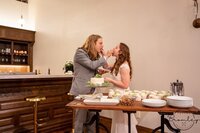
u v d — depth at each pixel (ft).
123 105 6.65
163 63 12.25
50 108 12.17
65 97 13.00
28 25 23.68
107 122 14.88
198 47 10.71
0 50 20.76
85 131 9.63
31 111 11.29
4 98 10.16
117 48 9.34
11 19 22.33
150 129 12.65
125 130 8.76
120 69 8.95
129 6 14.07
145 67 13.15
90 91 8.87
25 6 23.58
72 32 18.65
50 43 21.04
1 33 19.93
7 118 10.32
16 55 21.94
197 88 10.77
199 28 10.66
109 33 15.43
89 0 17.01
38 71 22.30
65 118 12.97
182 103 6.20
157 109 6.17
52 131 12.32
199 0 10.70
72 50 18.69
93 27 16.70
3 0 21.68
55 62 20.51
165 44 12.16
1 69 21.09
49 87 12.10
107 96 7.75
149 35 12.94
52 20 20.80
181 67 11.44
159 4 12.44
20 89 10.75
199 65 10.68
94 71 9.07
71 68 14.92
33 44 22.97
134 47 13.78
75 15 18.28
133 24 13.83
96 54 9.11
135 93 7.76
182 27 11.40
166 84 12.09
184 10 11.31
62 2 19.63
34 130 10.83
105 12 15.71
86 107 6.51
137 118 12.52
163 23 12.25
